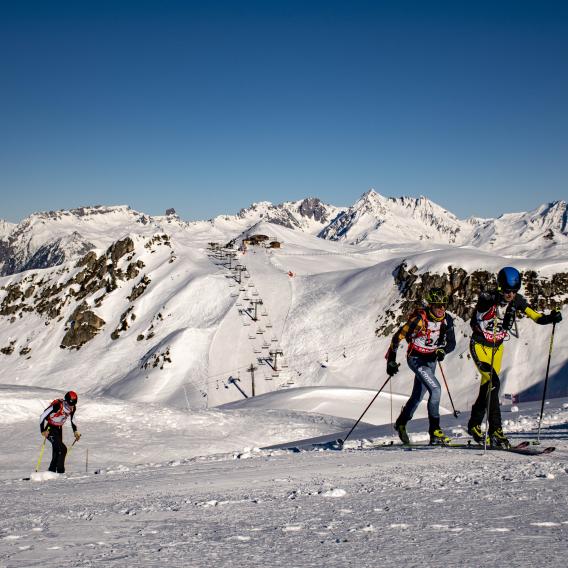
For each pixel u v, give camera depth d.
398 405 63.34
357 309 131.75
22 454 28.77
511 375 102.38
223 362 118.75
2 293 167.50
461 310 119.88
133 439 32.56
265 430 35.75
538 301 117.38
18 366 139.38
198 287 146.00
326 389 66.12
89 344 141.00
